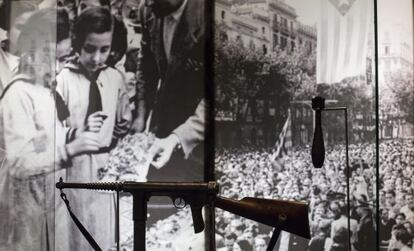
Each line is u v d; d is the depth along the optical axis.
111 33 1.63
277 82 1.57
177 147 1.64
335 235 1.42
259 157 1.59
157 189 1.31
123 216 1.60
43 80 1.57
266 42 1.59
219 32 1.64
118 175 1.62
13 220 1.52
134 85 1.63
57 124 1.60
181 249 1.63
